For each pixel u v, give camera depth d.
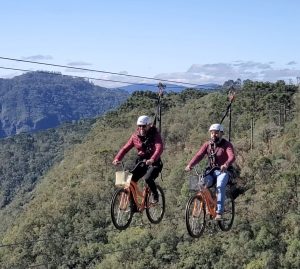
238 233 41.25
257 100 76.06
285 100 75.38
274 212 41.50
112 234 48.09
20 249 52.09
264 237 40.16
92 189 58.16
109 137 89.75
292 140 55.91
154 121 12.97
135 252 43.78
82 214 54.12
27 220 56.56
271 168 46.91
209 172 10.98
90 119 177.00
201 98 90.69
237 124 71.69
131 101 104.25
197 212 11.08
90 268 47.31
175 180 45.00
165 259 42.44
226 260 40.41
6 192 137.12
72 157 100.88
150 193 11.09
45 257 50.12
